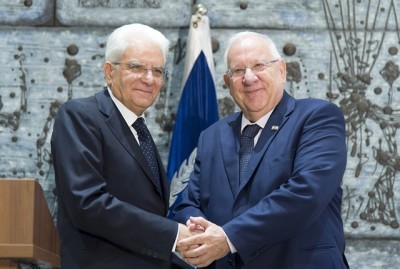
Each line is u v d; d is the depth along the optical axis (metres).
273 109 3.28
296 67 4.57
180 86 4.57
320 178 2.94
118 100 3.17
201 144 3.45
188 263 2.96
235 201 3.10
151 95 3.15
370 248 4.45
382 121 4.54
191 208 3.27
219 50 4.59
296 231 2.91
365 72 4.57
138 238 2.86
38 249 2.75
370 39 4.60
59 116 3.05
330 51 4.59
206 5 4.62
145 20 4.61
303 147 3.07
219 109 4.53
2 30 4.59
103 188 2.90
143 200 3.00
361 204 4.48
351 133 4.53
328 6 4.62
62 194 2.92
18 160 4.52
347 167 4.50
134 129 3.16
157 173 3.15
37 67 4.58
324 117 3.15
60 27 4.60
